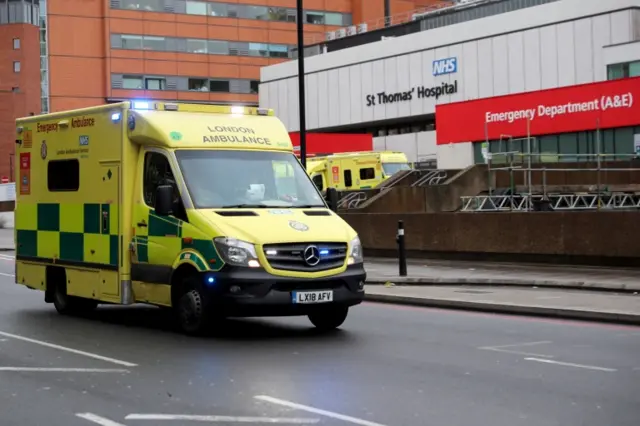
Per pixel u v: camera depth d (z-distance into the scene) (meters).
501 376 8.93
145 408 7.43
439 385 8.44
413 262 24.05
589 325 13.20
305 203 12.27
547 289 17.64
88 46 79.31
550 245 21.36
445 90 56.84
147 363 9.63
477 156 40.62
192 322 11.44
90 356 10.13
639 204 28.52
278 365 9.51
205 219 11.14
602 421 6.96
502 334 12.16
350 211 29.64
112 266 12.56
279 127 12.99
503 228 22.50
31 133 14.72
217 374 8.96
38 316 14.15
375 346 10.95
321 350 10.59
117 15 79.81
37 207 14.54
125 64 80.25
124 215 12.35
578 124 36.19
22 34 109.31
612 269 19.98
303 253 10.98
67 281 13.78
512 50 52.62
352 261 11.44
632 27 46.66
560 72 49.91
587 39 48.53
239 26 84.81
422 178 34.53
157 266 11.84
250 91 85.38
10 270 24.33
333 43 70.06
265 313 10.89
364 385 8.41
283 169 12.45
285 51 86.88
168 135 11.90
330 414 7.18
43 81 114.81
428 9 71.00
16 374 9.03
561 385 8.46
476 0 61.81
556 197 29.41
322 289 11.06
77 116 13.45
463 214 23.53
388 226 25.55
